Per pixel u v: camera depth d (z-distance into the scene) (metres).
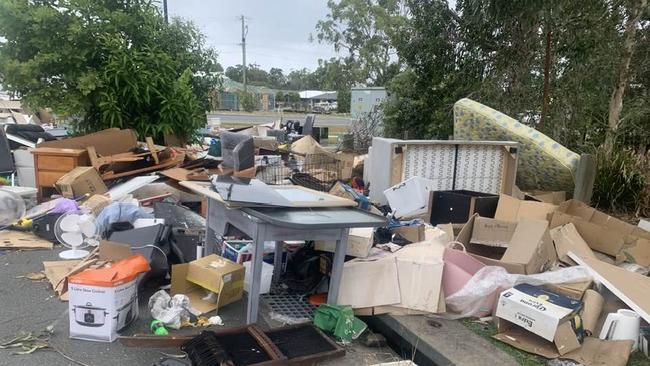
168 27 9.44
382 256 3.65
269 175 6.89
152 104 8.38
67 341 2.99
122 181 6.68
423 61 10.44
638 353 2.96
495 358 2.82
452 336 3.07
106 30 7.94
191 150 8.67
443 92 10.52
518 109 8.67
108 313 2.97
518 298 3.06
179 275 3.58
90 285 2.94
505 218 5.10
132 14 8.55
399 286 3.41
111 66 7.67
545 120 8.07
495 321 3.25
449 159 5.95
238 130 12.48
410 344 3.13
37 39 7.52
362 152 12.64
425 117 11.12
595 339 2.94
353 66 33.25
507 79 8.77
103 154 6.91
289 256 4.09
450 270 3.45
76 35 7.57
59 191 6.03
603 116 9.12
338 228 2.99
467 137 6.95
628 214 6.79
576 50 7.95
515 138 6.19
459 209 5.36
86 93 7.51
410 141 5.77
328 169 7.61
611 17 7.72
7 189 5.69
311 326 3.17
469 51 9.54
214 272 3.46
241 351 2.74
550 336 2.84
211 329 3.20
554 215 4.78
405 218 5.26
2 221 5.33
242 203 2.97
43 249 4.71
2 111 14.00
